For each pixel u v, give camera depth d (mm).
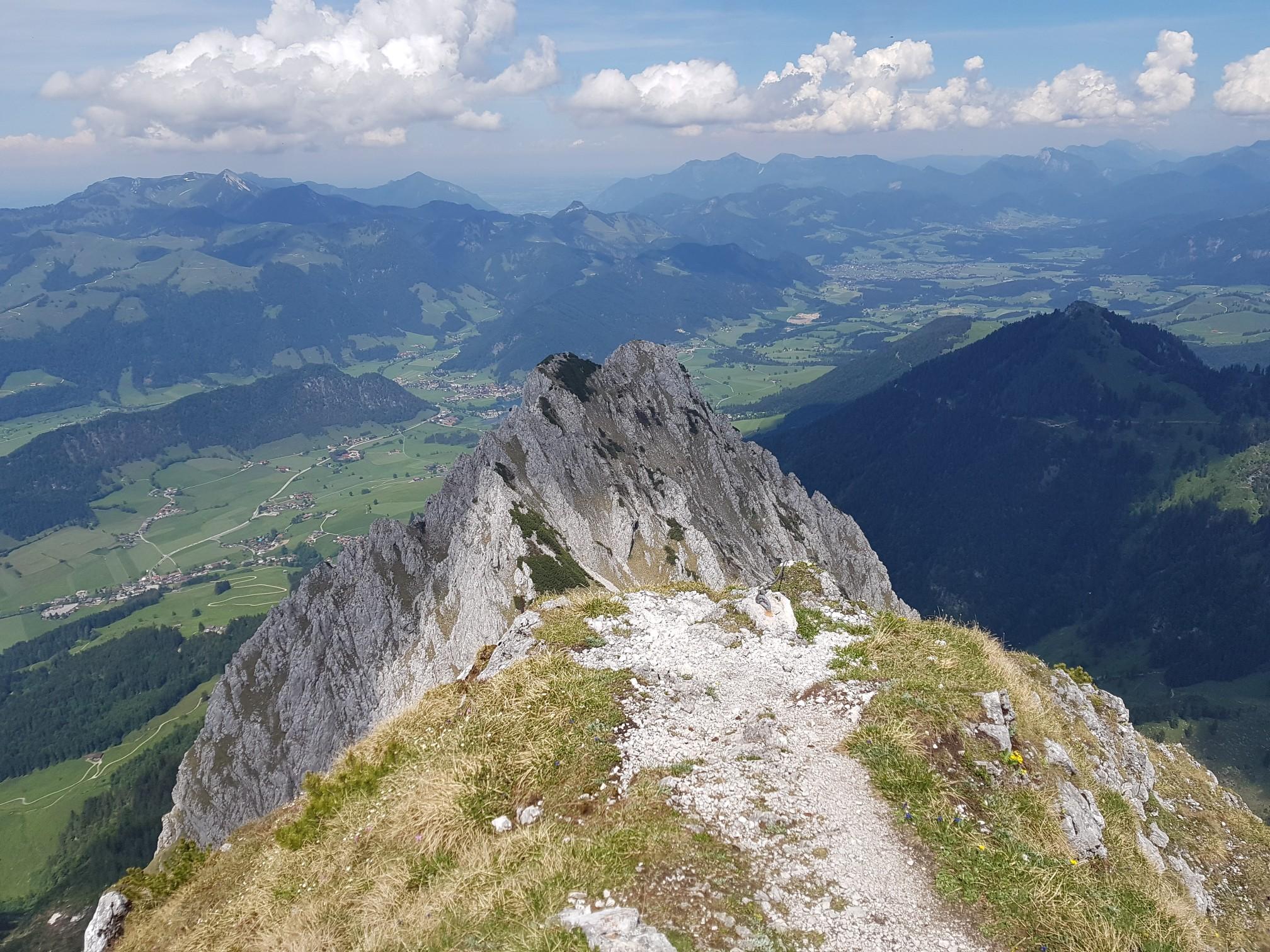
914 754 20547
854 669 24953
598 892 15086
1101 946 15422
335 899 17781
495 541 114812
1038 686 31531
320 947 16062
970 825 18406
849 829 17859
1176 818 32375
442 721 25594
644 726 22203
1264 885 29203
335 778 24047
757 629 28594
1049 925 15625
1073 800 21734
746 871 16109
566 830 17906
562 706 22938
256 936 18250
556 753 20844
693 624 29312
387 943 15039
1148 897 19219
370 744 26422
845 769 20250
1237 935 25891
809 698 23734
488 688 25547
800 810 18422
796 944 14359
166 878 24375
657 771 19859
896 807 18703
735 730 22203
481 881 16141
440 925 14992
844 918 15117
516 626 30938
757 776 19734
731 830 17453
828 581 33250
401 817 20047
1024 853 17750
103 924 22594
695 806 18312
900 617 30469
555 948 13414
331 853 20438
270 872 21016
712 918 14562
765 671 25734
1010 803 19938
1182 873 27328
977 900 15984
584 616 29906
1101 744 31281
